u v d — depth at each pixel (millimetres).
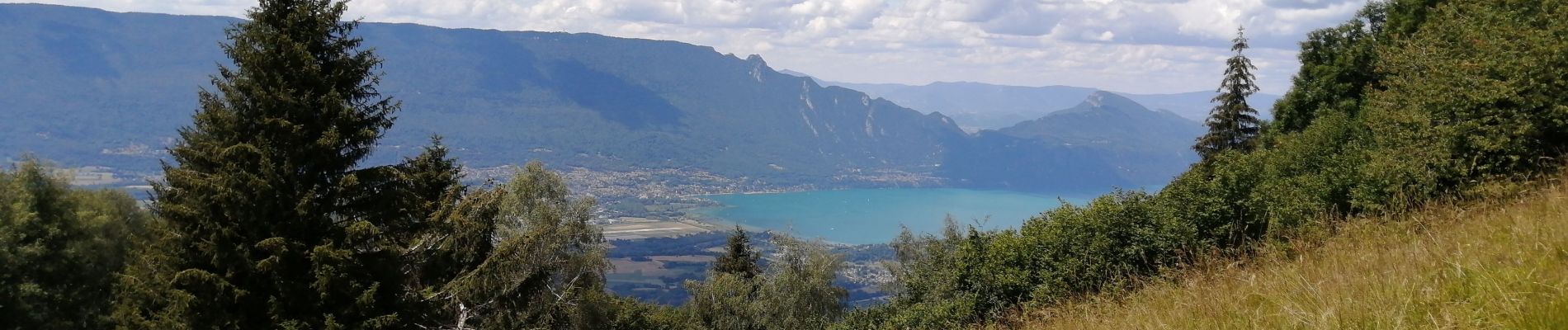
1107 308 9852
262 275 15664
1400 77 17125
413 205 17609
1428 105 13578
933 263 35531
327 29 16875
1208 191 15234
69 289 27188
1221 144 36031
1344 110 27844
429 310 18844
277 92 15672
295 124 16000
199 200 15367
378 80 17688
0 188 26344
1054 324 10992
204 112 16078
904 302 26922
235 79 16031
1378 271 6043
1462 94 12945
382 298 16734
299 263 15820
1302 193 14008
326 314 15625
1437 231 7562
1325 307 5203
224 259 15359
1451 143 12570
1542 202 8133
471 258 20078
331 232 16250
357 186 16453
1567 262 5039
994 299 17656
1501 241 6297
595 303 27766
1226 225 13977
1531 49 12930
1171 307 7363
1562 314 4086
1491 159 12250
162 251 15922
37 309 25188
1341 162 14609
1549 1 15664
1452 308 4680
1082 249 15859
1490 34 14781
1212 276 8680
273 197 15383
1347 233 8930
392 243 17141
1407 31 29453
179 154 16328
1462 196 11320
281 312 15375
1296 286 6152
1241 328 5637
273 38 16062
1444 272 5387
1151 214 15352
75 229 28047
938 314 19000
